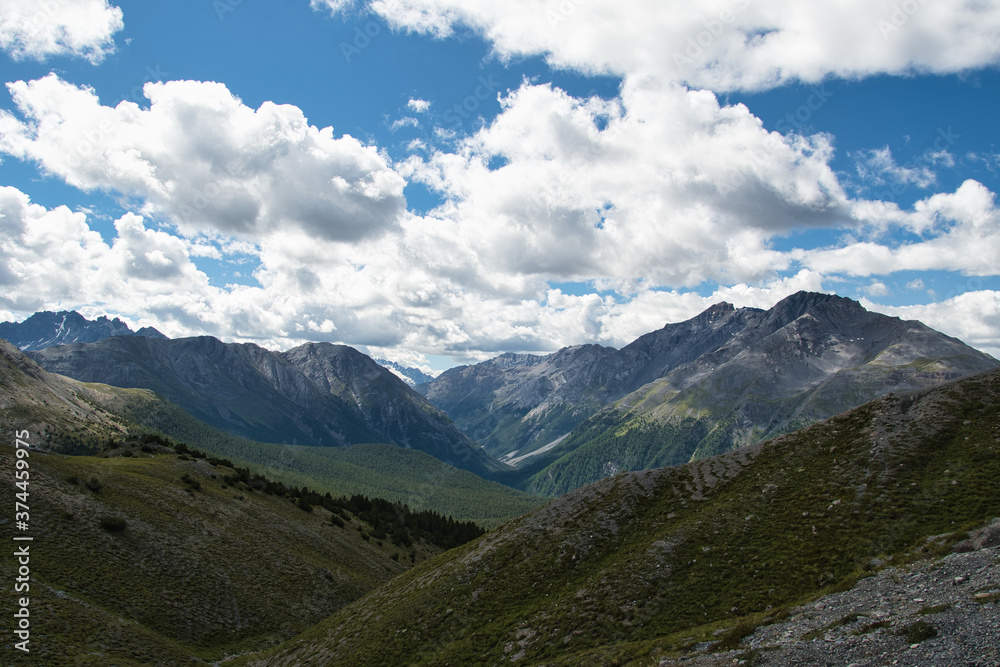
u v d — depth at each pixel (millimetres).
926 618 25172
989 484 43031
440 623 56250
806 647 26719
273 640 73625
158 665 55719
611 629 43500
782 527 49062
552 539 65250
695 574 47031
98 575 68375
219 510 107625
